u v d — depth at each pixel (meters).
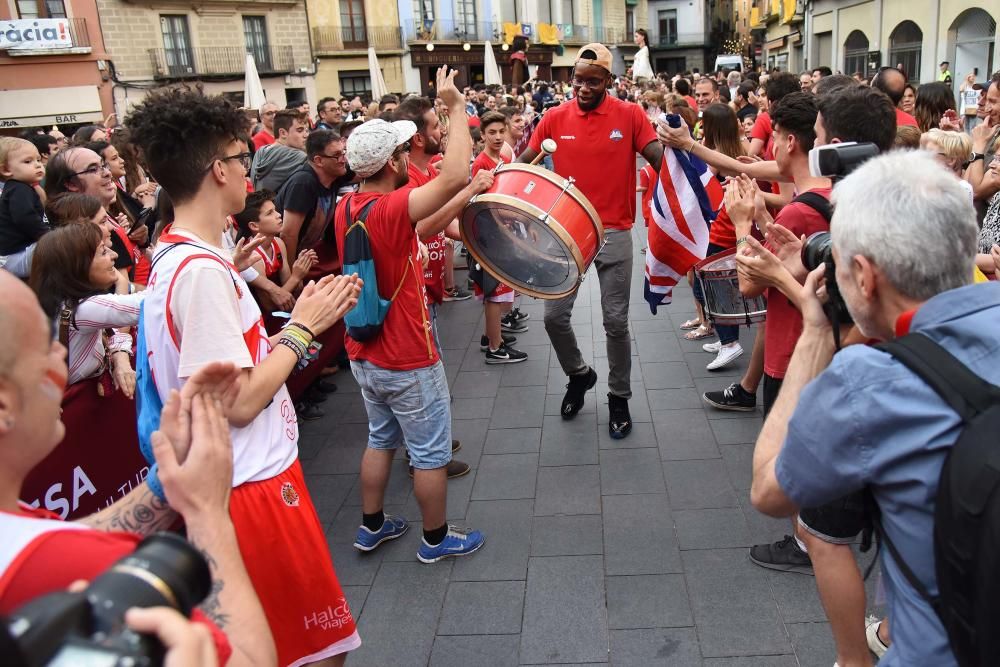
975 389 1.26
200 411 1.35
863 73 23.83
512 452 4.43
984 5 16.78
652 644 2.88
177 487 1.30
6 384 1.04
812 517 2.34
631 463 4.20
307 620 2.24
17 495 1.10
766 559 3.26
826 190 2.82
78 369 3.14
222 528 1.30
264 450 2.17
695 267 4.19
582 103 4.32
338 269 5.28
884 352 1.36
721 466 4.09
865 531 1.62
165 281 2.01
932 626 1.33
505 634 3.00
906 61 20.77
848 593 2.33
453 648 2.94
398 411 3.31
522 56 18.53
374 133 3.07
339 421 5.05
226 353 1.95
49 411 1.10
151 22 27.66
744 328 6.16
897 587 1.40
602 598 3.15
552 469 4.20
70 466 3.09
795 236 2.54
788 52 34.91
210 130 2.07
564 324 4.52
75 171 4.75
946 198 1.39
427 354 3.26
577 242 3.35
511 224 3.55
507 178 3.43
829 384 1.40
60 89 26.05
